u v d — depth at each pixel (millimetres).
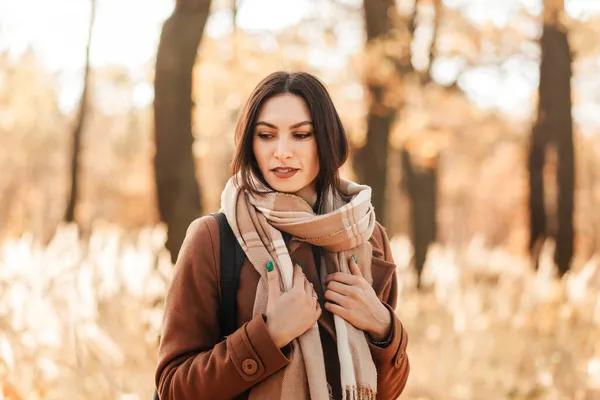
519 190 35344
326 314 2051
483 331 6230
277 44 10430
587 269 7266
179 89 6516
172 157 6500
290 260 1990
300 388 1922
